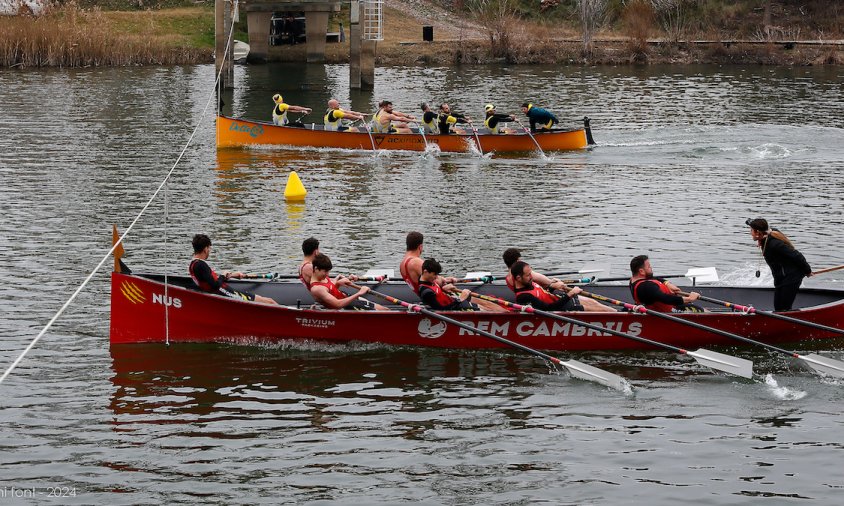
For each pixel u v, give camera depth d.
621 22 113.25
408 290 27.75
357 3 79.12
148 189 43.22
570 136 54.31
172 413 21.69
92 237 35.25
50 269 31.47
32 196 41.41
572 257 33.19
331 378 23.75
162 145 54.22
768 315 25.36
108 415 21.52
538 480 18.91
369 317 25.19
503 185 44.91
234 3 79.44
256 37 95.25
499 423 21.36
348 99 75.56
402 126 54.03
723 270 31.81
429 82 85.75
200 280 25.56
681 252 33.88
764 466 19.39
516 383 23.58
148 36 95.19
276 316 25.27
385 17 112.44
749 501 18.11
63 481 18.77
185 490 18.52
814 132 60.06
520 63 100.56
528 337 25.58
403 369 24.38
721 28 111.69
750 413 21.89
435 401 22.48
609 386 23.27
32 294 29.03
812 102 74.44
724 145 55.59
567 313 25.22
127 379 23.42
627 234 36.22
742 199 41.88
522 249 34.16
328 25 108.62
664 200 41.78
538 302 25.56
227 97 74.94
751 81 87.94
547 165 49.91
